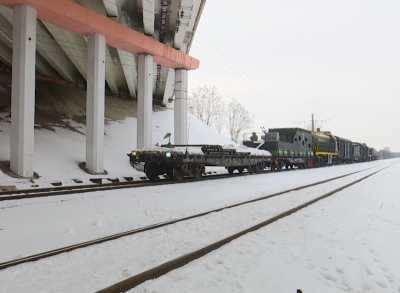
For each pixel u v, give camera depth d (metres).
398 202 12.67
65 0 16.12
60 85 33.38
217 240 6.12
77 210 8.62
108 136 25.75
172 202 10.16
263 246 5.90
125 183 15.03
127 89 38.25
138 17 21.39
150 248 5.64
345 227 7.75
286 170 27.81
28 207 8.89
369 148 71.88
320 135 37.44
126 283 4.12
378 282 4.70
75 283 4.19
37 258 5.05
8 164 15.47
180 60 23.67
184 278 4.43
